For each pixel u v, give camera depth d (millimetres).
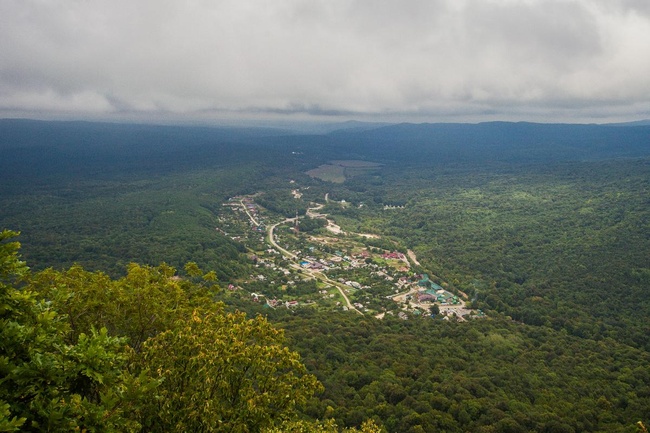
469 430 62094
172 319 34531
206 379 25484
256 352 27375
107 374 18375
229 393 27594
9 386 16188
